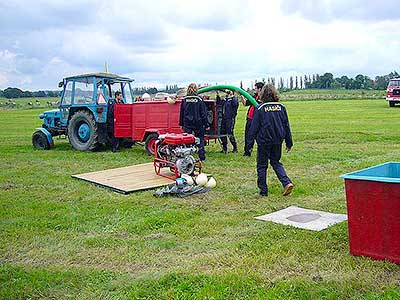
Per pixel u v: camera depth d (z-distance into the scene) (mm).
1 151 12312
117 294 3410
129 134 11305
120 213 5703
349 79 75562
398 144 12234
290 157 10102
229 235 4734
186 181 6809
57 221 5363
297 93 65312
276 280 3508
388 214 3732
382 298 3158
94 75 12008
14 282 3650
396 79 30938
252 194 6629
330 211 5613
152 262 4051
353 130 15977
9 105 50062
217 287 3385
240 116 27766
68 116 12672
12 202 6344
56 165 9773
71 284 3607
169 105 10547
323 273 3627
